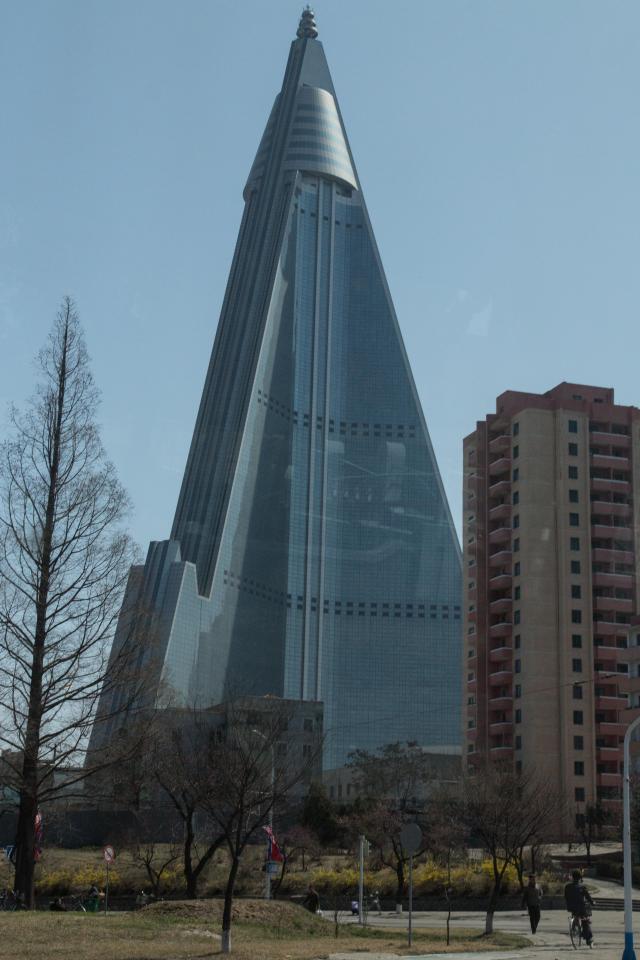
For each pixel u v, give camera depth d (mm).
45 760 45562
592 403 169250
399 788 131875
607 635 160500
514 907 75938
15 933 34500
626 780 37906
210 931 39906
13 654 44219
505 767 127812
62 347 48125
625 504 165875
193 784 63906
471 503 172500
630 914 35688
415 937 46594
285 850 88562
